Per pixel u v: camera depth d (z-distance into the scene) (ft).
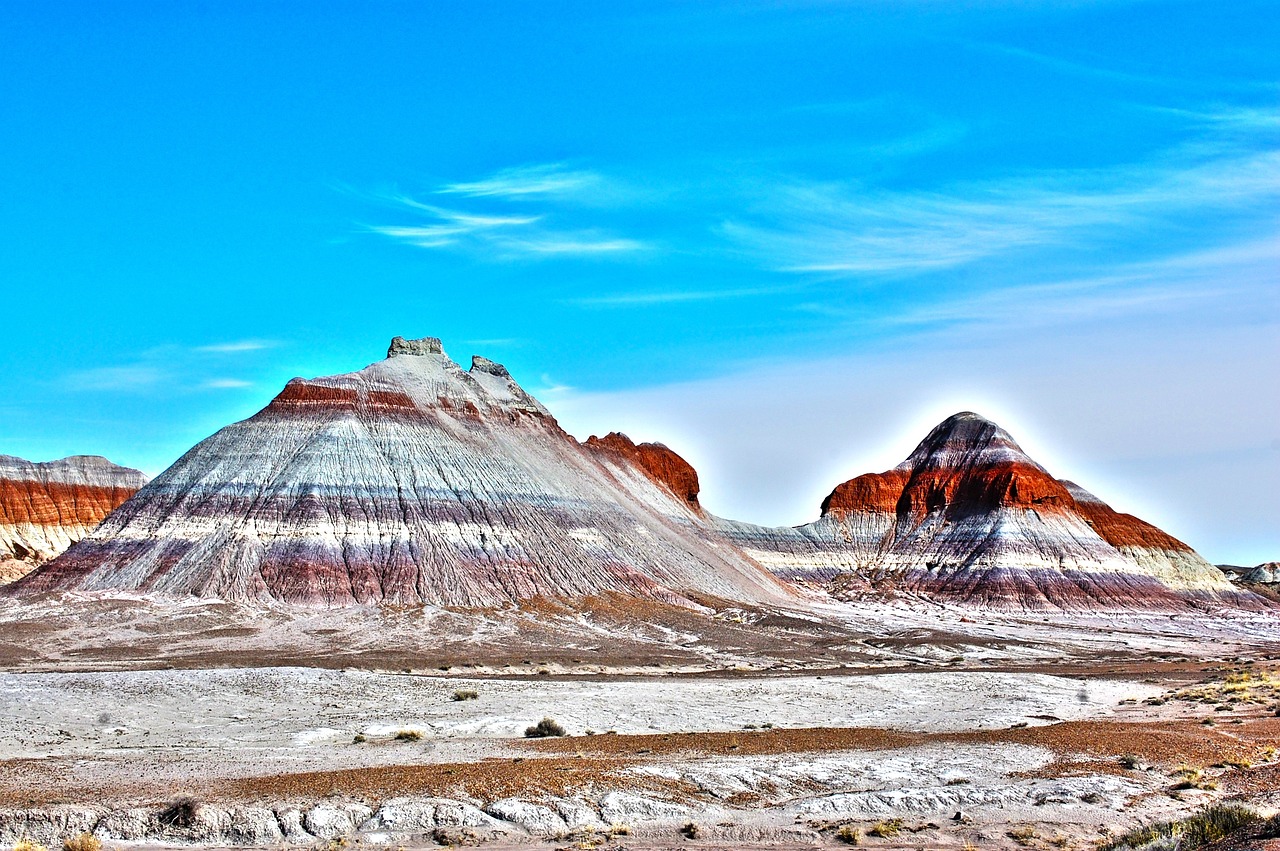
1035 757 176.86
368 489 543.39
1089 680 325.62
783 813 144.97
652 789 151.74
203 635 410.31
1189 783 157.89
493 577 518.78
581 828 137.90
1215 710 241.14
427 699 255.91
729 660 406.00
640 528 641.81
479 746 193.16
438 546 524.93
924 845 132.16
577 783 151.12
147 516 525.75
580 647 424.05
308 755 183.52
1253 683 295.69
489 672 345.51
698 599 574.97
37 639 393.91
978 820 142.82
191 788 147.95
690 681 319.68
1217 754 178.81
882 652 455.22
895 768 168.86
